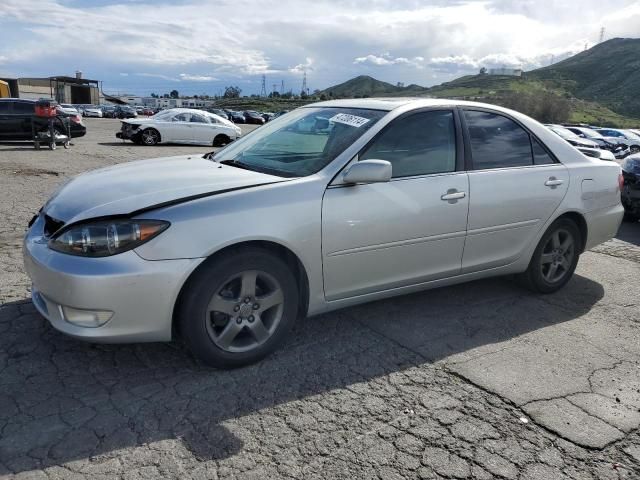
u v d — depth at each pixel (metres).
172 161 4.04
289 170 3.44
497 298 4.50
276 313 3.21
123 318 2.75
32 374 2.99
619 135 28.28
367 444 2.53
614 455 2.54
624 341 3.80
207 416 2.68
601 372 3.33
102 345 3.34
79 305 2.71
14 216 6.66
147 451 2.40
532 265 4.44
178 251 2.79
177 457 2.37
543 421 2.78
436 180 3.68
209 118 20.48
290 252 3.17
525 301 4.47
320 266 3.26
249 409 2.76
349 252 3.34
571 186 4.45
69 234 2.79
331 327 3.79
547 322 4.07
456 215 3.76
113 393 2.84
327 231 3.21
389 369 3.24
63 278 2.71
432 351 3.50
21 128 17.03
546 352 3.57
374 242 3.42
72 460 2.32
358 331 3.75
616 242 6.83
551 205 4.32
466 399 2.95
